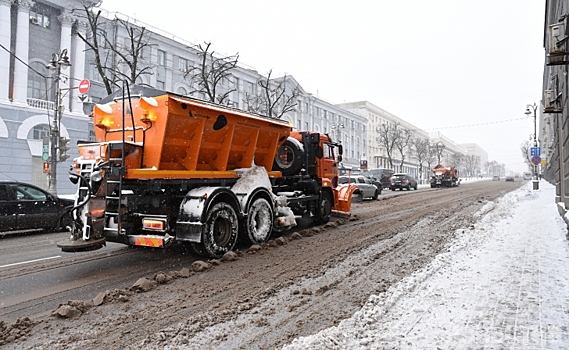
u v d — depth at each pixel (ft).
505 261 20.47
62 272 20.21
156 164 22.12
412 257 22.35
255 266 20.68
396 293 15.30
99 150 20.90
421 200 70.28
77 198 20.58
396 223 37.73
